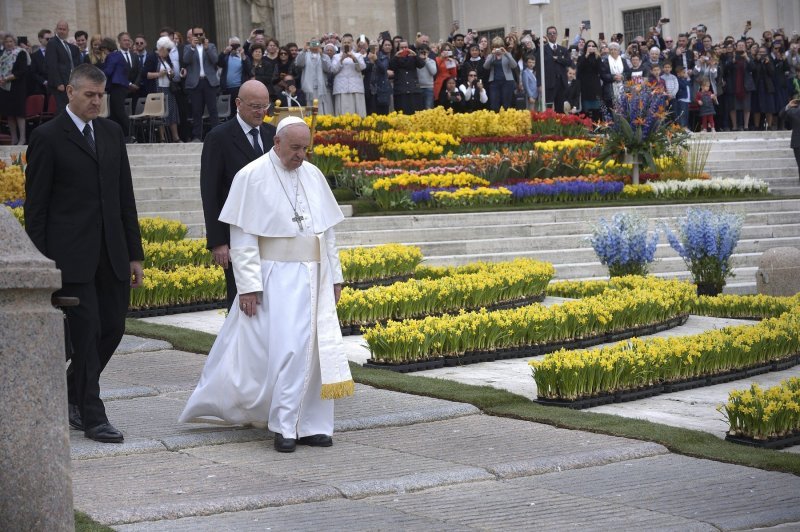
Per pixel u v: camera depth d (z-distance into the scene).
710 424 9.50
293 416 8.48
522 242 22.50
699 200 27.27
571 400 10.21
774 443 8.77
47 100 26.83
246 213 8.65
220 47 40.62
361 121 29.27
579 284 17.92
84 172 8.71
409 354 12.01
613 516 6.75
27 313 4.94
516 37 33.47
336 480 7.52
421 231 22.31
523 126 31.33
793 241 24.89
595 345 13.61
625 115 28.91
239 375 8.75
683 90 34.44
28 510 4.91
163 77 28.17
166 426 9.22
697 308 16.66
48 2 33.00
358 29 40.25
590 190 26.98
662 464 8.13
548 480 7.68
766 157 34.00
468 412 9.84
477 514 6.80
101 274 8.91
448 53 32.47
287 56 29.77
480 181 26.39
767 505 7.02
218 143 9.62
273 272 8.70
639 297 14.50
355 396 10.52
